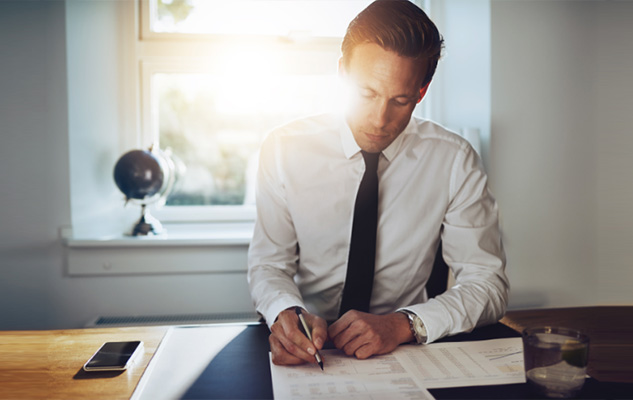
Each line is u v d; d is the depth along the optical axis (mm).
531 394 743
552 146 2098
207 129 2414
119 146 2326
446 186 1274
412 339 971
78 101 2117
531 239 2117
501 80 2043
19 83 2037
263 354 920
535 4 2047
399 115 1045
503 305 1118
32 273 2094
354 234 1174
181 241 2111
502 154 2068
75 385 791
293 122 1358
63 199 2084
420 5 2424
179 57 2342
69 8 2062
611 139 2117
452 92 2338
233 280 2193
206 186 2436
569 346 729
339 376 818
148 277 2158
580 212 2137
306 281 1343
